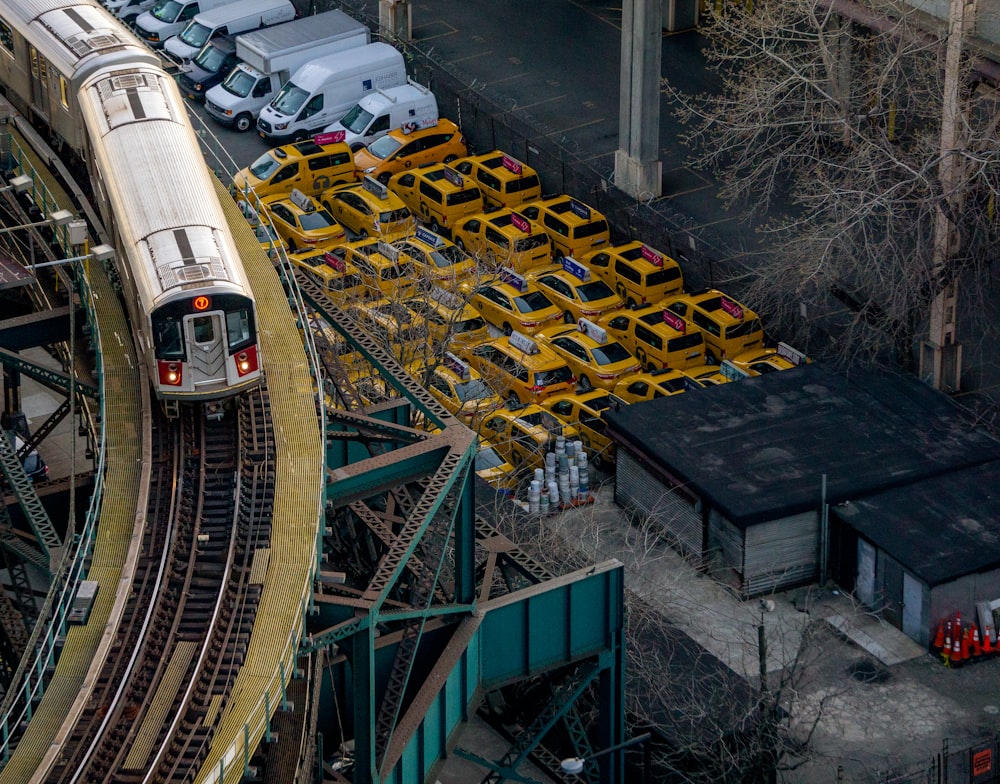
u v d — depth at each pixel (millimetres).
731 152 185500
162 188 109562
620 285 168500
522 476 145375
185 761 80188
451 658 94375
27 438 133875
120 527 94938
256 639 85500
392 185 184750
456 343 154875
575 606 100938
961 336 158625
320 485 94250
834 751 120938
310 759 86375
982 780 117688
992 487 136500
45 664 84938
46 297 118875
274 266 116750
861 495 135125
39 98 132250
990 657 129375
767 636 130750
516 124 191875
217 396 102625
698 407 145125
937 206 145375
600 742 106125
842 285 159125
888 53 161000
